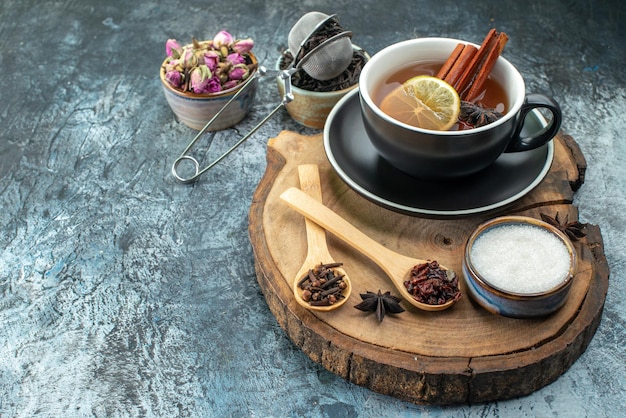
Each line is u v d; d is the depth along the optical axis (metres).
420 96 0.60
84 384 0.64
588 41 0.89
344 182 0.62
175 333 0.66
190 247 0.72
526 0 0.94
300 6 0.95
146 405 0.63
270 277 0.60
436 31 0.91
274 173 0.66
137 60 0.90
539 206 0.62
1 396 0.64
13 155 0.80
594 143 0.77
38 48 0.92
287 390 0.63
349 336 0.56
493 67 0.62
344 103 0.66
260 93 0.85
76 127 0.82
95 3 0.97
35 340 0.67
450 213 0.58
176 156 0.79
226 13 0.95
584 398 0.61
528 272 0.56
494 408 0.60
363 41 0.90
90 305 0.68
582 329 0.56
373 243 0.60
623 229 0.70
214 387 0.63
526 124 0.64
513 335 0.56
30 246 0.73
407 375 0.56
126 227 0.74
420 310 0.57
